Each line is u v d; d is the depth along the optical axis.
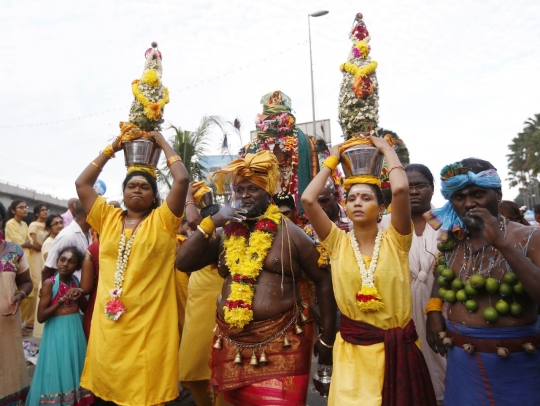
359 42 3.05
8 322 4.03
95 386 3.41
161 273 3.49
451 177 2.55
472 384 2.44
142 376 3.28
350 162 2.96
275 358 2.94
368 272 2.69
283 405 2.78
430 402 2.63
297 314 3.14
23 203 8.49
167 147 3.65
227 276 3.27
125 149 3.73
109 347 3.30
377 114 3.07
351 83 3.05
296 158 4.70
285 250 3.12
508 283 2.37
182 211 3.56
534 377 2.36
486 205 2.51
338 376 2.70
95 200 3.69
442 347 2.79
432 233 3.49
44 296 3.98
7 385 3.95
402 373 2.57
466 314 2.52
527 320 2.40
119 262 3.42
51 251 4.80
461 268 2.62
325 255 3.19
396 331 2.66
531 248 2.40
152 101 3.68
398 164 2.80
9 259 4.15
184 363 4.07
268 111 4.76
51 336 3.95
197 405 4.15
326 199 3.81
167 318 3.46
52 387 3.83
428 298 3.37
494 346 2.39
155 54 3.79
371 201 2.82
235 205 3.19
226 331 3.05
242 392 2.93
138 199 3.58
